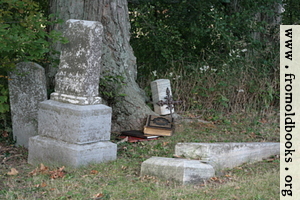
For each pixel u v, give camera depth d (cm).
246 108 1069
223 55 1199
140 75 1221
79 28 621
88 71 608
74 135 600
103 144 631
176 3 1261
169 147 745
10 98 753
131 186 510
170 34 1252
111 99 887
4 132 803
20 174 581
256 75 1142
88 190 496
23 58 698
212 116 1005
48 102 646
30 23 673
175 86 1099
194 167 528
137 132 838
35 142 648
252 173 568
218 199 450
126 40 981
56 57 874
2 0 664
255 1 1214
